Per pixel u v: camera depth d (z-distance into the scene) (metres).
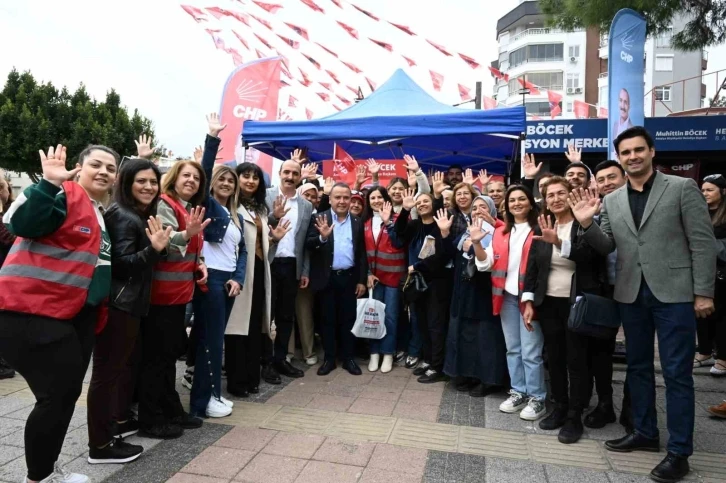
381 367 5.20
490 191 5.73
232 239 3.84
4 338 2.38
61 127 19.06
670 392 3.06
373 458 3.16
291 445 3.33
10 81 19.69
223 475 2.91
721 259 4.78
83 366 2.59
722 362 5.10
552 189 3.70
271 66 7.69
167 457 3.13
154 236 2.86
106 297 2.78
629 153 3.21
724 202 4.95
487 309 4.35
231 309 3.99
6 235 4.55
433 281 4.79
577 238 3.43
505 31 42.16
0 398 4.12
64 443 3.31
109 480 2.83
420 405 4.16
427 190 5.17
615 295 3.35
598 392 3.85
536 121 9.80
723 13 8.88
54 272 2.44
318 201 5.92
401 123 6.51
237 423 3.70
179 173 3.47
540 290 3.69
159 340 3.34
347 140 6.77
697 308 3.01
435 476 2.95
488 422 3.83
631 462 3.18
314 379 4.85
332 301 5.08
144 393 3.39
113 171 2.83
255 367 4.39
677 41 9.53
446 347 4.64
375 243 5.30
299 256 4.94
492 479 2.93
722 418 3.95
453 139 7.39
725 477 3.01
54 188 2.34
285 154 8.60
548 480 2.94
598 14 8.51
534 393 3.93
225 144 7.53
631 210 3.30
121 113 20.59
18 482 2.78
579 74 38.25
